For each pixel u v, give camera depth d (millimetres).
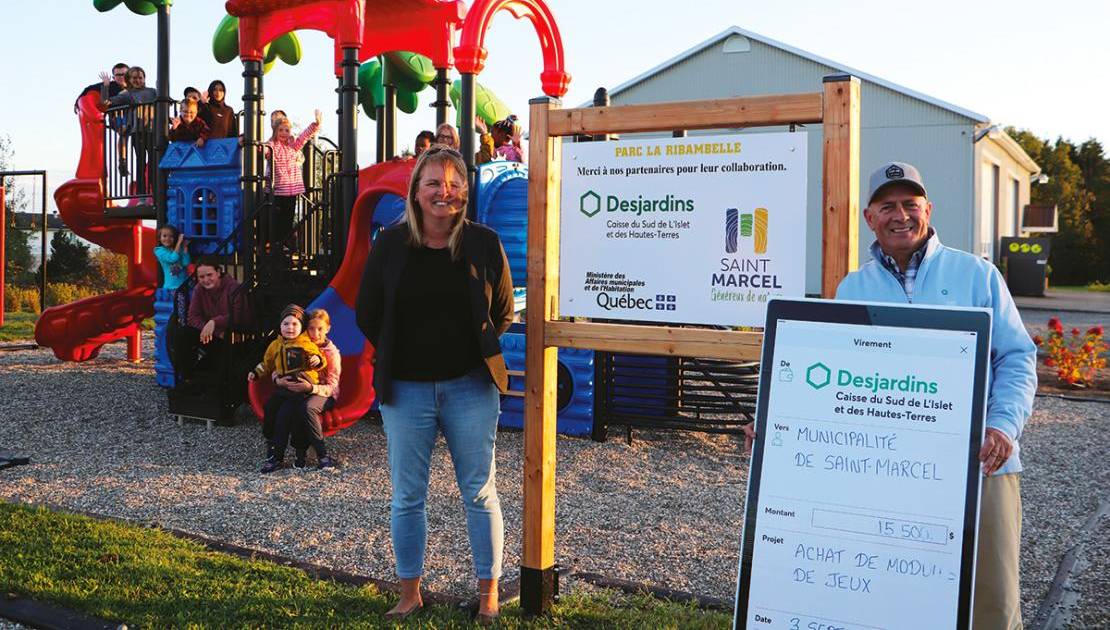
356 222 8055
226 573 4309
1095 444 8336
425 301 3590
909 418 2732
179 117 10852
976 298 2871
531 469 3928
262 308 9031
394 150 12188
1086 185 72750
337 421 7734
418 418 3674
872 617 2666
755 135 3500
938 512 2654
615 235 3795
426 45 10562
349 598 4008
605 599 4137
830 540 2746
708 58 26266
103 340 12648
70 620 3693
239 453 7586
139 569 4273
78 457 7285
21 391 10008
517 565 4859
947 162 24062
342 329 8055
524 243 8414
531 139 3938
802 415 2850
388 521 5641
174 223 10492
